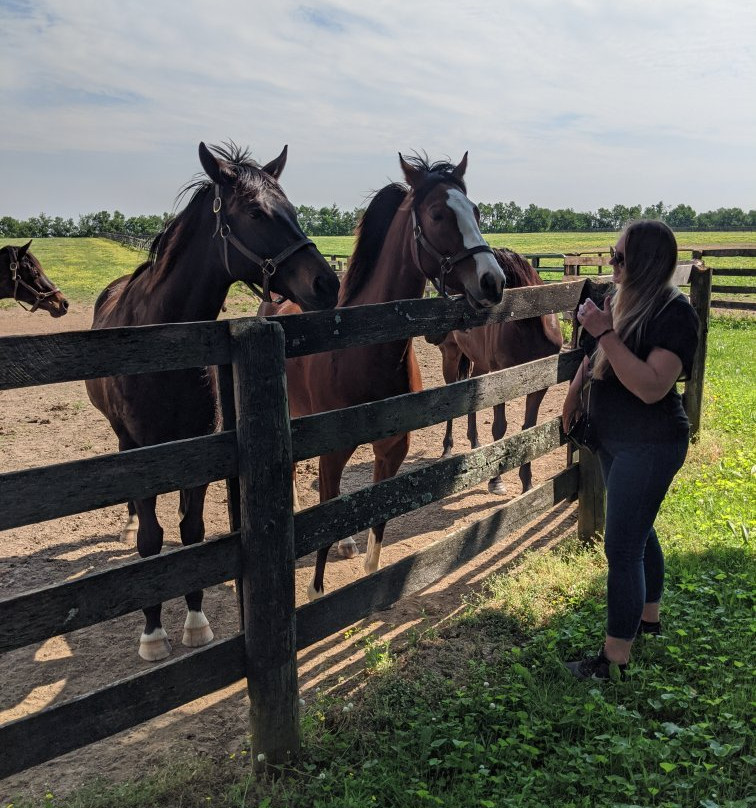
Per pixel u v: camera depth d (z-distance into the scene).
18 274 9.90
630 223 2.43
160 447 1.88
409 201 3.42
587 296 3.92
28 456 6.18
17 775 2.41
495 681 2.82
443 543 3.00
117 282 4.52
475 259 3.10
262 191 2.97
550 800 2.13
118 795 2.21
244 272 3.05
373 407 2.54
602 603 3.37
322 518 2.38
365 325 2.47
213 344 1.98
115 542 4.55
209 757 2.44
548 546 4.29
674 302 2.37
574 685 2.74
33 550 4.40
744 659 2.79
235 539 2.11
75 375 1.72
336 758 2.36
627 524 2.56
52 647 3.33
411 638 3.18
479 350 5.44
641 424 2.49
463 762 2.25
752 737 2.34
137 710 1.95
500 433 5.09
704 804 2.04
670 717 2.54
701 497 4.70
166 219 3.21
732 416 6.81
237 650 2.20
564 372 3.77
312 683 2.94
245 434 2.03
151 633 3.20
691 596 3.38
